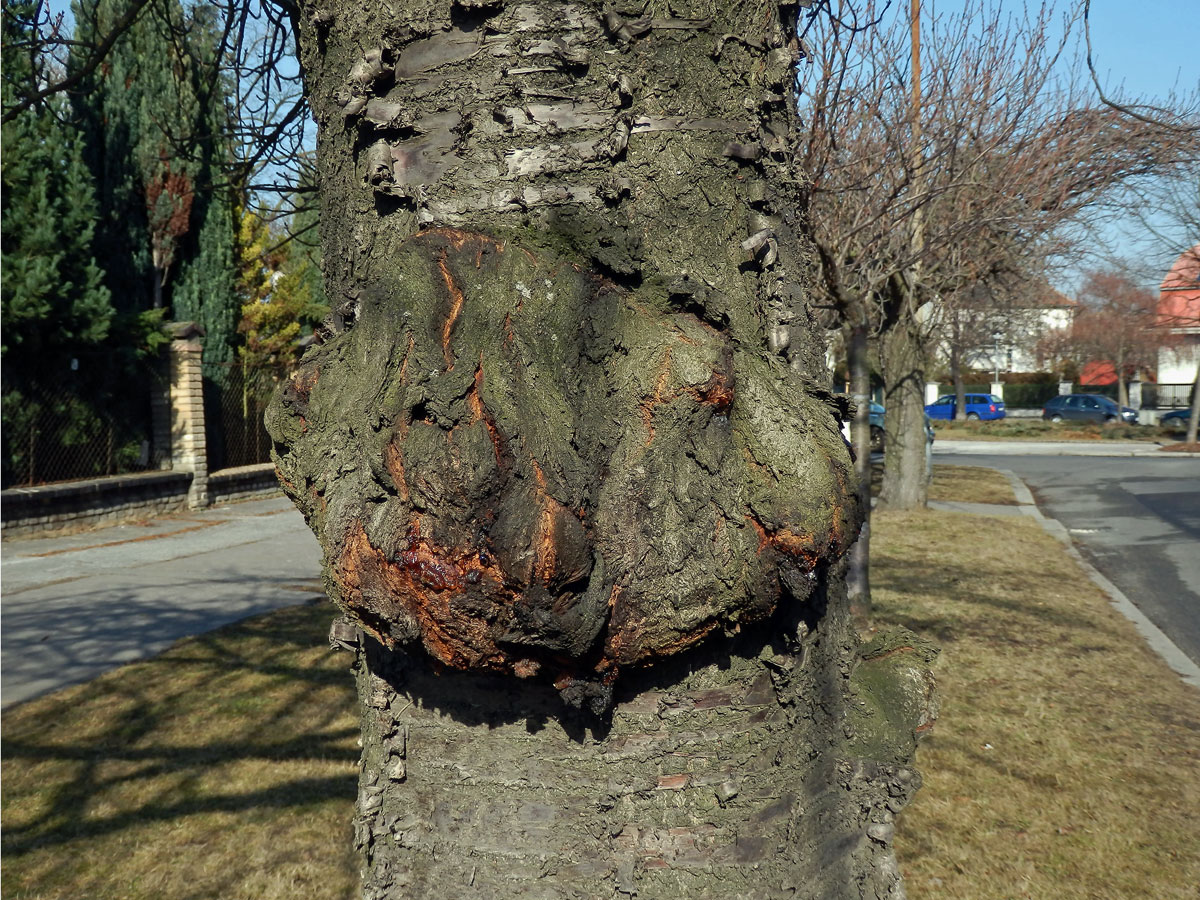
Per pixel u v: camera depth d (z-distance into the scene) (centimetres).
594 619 135
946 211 790
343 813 411
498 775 158
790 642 162
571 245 151
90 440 1284
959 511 1312
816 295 627
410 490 135
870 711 191
